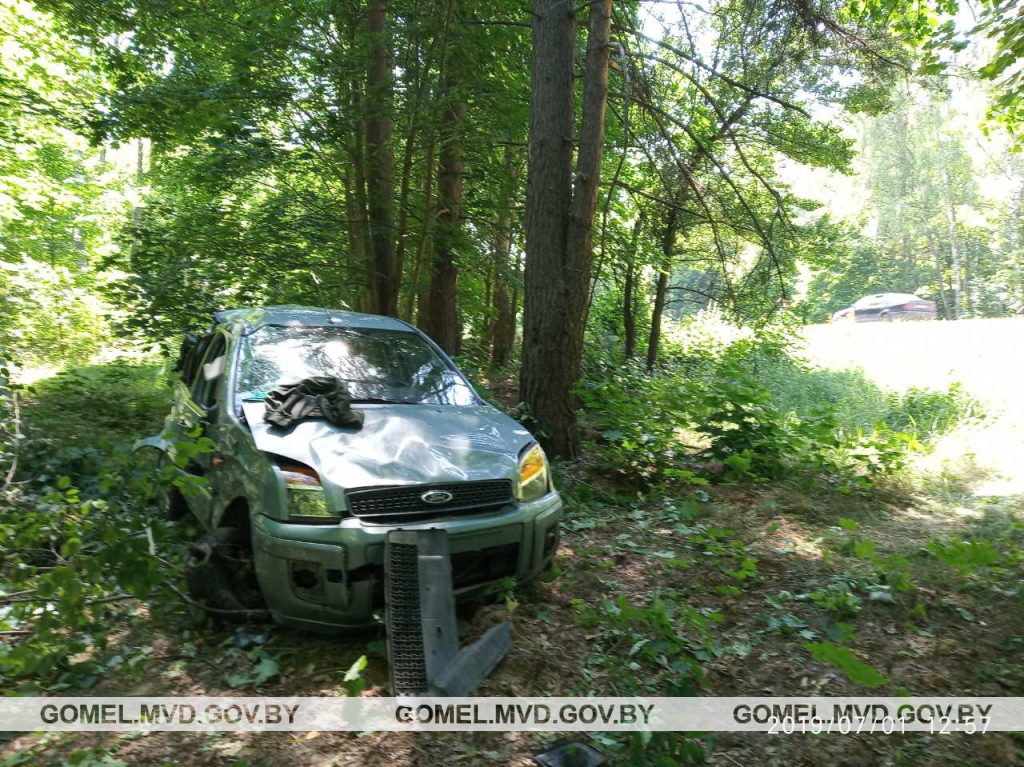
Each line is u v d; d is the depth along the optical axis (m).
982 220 34.00
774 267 9.24
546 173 7.54
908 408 10.83
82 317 14.77
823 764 2.96
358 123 9.38
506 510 4.03
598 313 17.83
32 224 17.58
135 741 3.02
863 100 9.31
